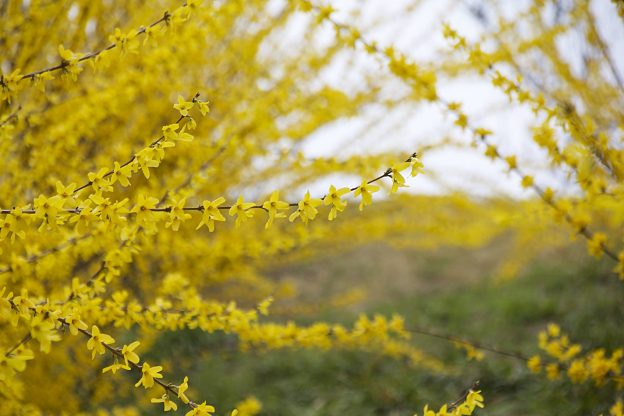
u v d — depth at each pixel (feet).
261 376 13.78
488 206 16.30
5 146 5.81
